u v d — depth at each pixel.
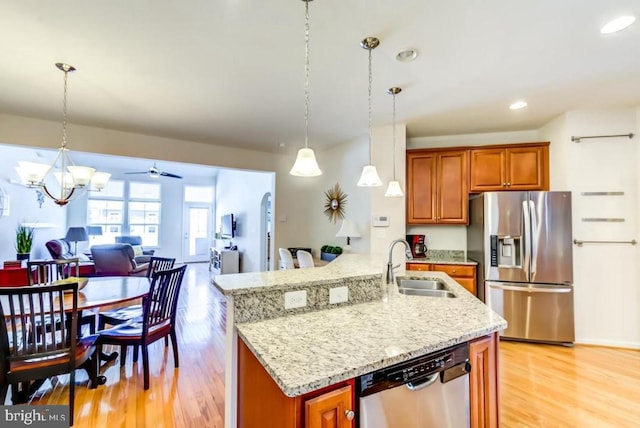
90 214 8.48
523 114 3.34
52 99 2.90
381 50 2.10
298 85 2.64
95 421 1.94
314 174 2.01
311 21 1.79
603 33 1.91
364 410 1.03
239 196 7.64
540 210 3.19
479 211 3.46
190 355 2.93
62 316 1.93
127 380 2.45
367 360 1.03
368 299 1.76
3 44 2.01
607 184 3.16
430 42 2.01
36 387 2.23
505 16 1.75
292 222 5.17
